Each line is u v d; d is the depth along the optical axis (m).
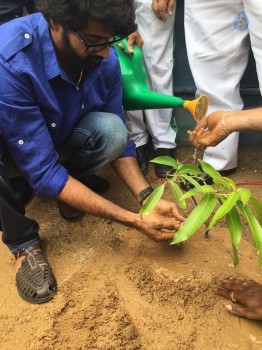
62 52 1.45
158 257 1.76
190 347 1.43
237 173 2.36
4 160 1.68
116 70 1.76
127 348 1.44
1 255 1.87
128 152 1.87
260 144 2.57
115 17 1.21
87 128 1.79
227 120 1.54
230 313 1.53
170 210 1.58
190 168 1.43
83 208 1.58
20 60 1.42
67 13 1.22
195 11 2.01
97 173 2.36
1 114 1.45
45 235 1.94
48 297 1.62
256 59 1.98
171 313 1.54
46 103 1.54
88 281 1.69
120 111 1.93
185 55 2.37
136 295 1.62
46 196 1.59
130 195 2.20
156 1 2.04
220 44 2.02
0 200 1.56
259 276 1.67
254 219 1.20
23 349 1.47
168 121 2.39
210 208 1.22
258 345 1.43
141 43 2.00
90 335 1.49
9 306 1.62
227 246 1.81
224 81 2.12
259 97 2.43
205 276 1.65
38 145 1.52
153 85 2.32
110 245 1.86
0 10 2.31
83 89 1.63
